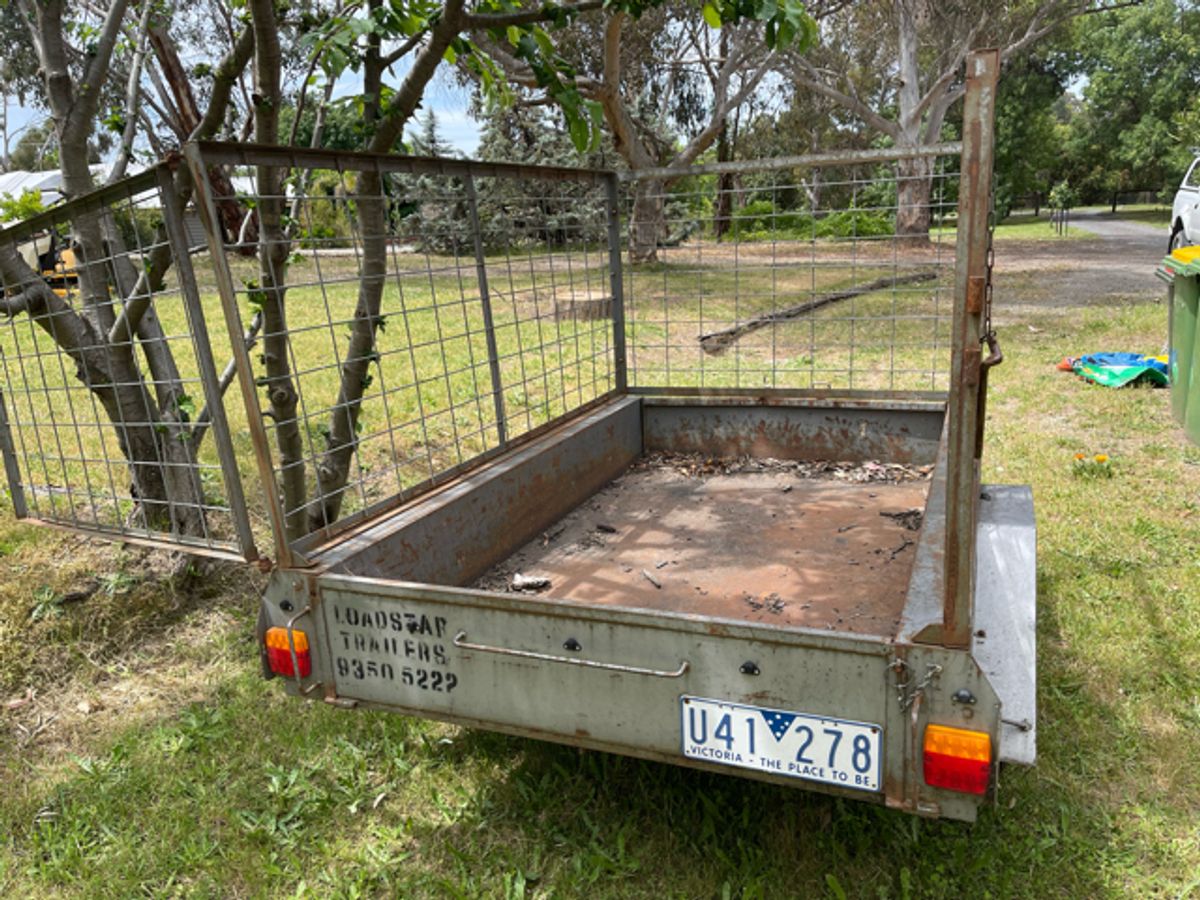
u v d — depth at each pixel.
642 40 19.84
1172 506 4.92
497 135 23.77
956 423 1.59
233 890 2.47
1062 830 2.52
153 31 5.83
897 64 26.69
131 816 2.77
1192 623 3.62
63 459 3.08
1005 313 12.09
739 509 3.94
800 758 1.85
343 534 2.66
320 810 2.75
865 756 1.80
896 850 2.43
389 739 3.05
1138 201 64.81
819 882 2.34
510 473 3.43
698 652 1.89
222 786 2.89
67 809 2.79
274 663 2.40
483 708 2.16
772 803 2.62
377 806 2.76
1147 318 10.96
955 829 2.52
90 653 3.65
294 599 2.36
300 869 2.52
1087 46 55.78
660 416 4.74
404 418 6.92
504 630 2.08
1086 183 67.88
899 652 1.71
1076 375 8.19
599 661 1.99
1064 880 2.35
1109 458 5.78
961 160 1.47
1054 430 6.52
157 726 3.22
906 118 23.91
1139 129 52.62
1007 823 2.54
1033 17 24.06
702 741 1.93
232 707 3.31
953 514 1.63
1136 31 52.84
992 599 2.45
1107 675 3.27
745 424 4.61
